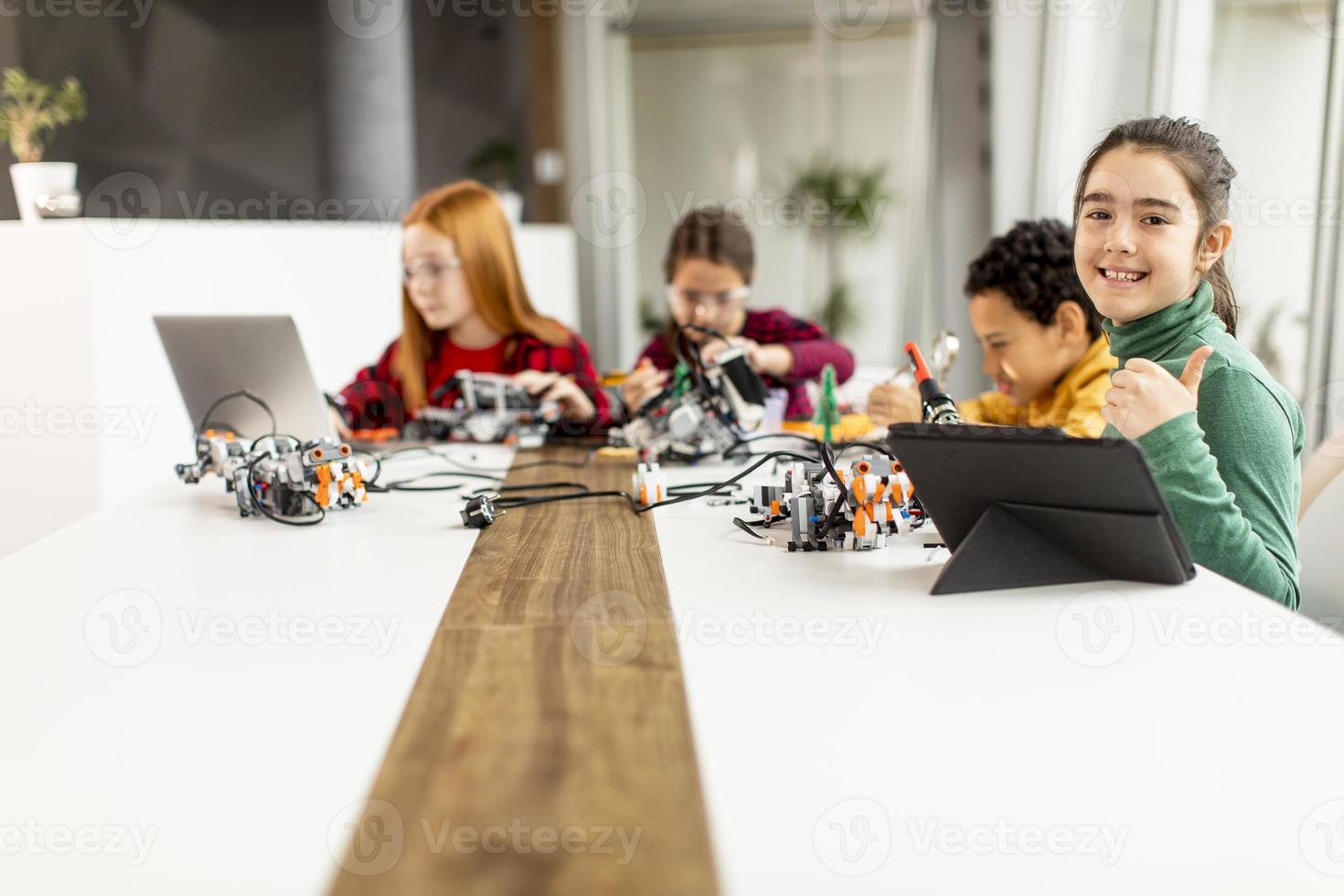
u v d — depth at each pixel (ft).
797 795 1.81
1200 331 3.50
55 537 3.67
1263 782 1.86
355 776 1.90
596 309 20.16
